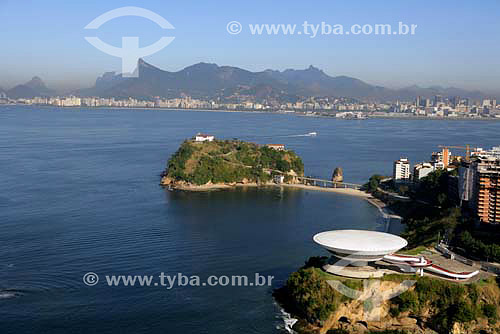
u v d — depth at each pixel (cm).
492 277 13712
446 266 14675
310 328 12888
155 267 16362
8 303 13500
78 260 16725
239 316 13312
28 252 17375
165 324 12800
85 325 12581
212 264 16762
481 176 19962
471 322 12600
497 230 18700
